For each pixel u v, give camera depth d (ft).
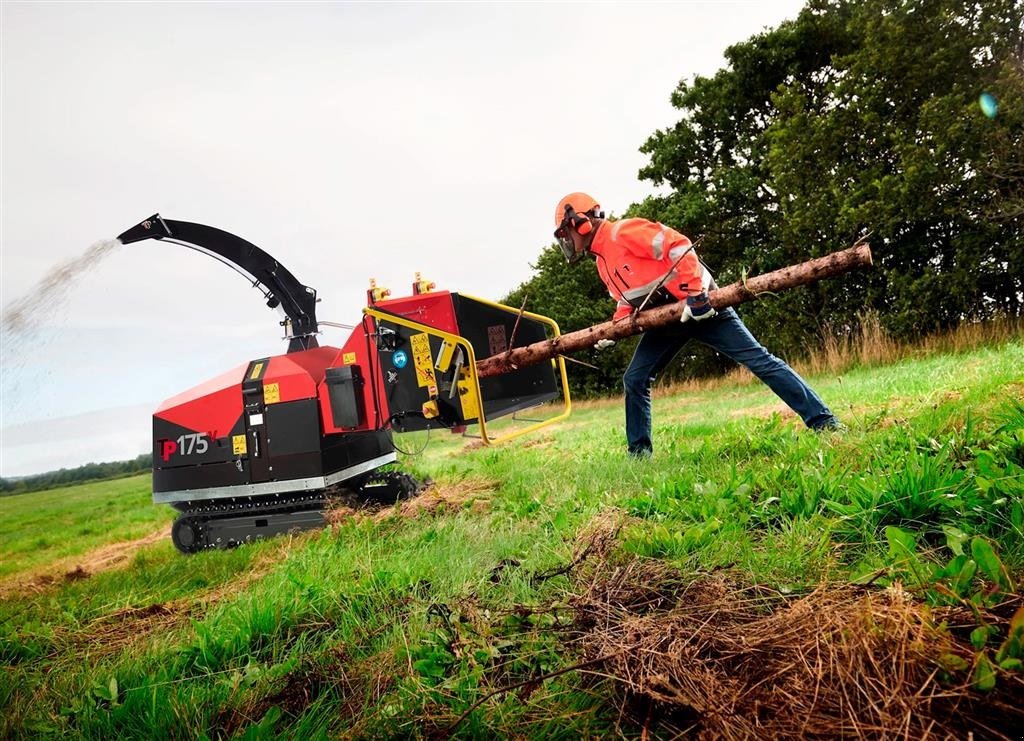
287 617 9.24
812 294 48.39
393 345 18.49
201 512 20.34
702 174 67.97
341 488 20.22
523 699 5.54
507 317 19.01
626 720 5.13
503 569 9.32
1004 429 9.62
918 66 42.63
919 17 43.88
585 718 5.23
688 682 4.99
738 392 43.24
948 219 41.04
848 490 8.58
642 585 6.99
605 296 78.79
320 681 7.26
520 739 5.25
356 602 9.25
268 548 16.70
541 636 6.51
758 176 59.36
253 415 19.44
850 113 45.68
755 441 14.06
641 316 15.55
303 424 19.02
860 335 43.80
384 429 20.20
